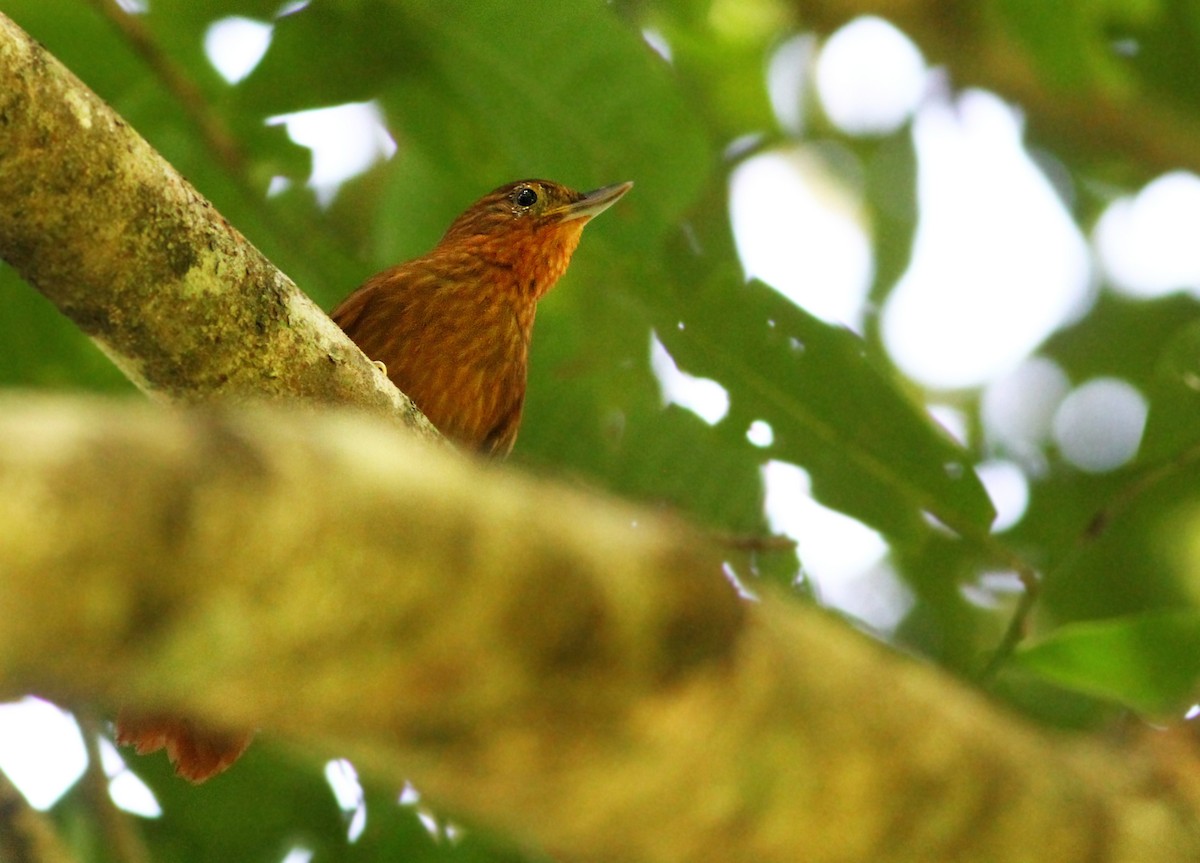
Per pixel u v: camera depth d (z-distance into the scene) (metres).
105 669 2.63
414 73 10.88
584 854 3.28
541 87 10.52
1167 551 13.10
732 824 3.21
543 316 12.25
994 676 10.07
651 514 3.18
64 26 10.53
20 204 6.30
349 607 2.73
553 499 2.98
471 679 2.89
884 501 11.05
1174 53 15.67
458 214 12.07
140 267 6.55
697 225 14.41
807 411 10.91
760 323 10.75
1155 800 3.61
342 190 14.03
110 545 2.54
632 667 3.00
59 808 10.15
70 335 11.05
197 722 7.27
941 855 3.36
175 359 6.79
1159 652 7.48
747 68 16.53
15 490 2.48
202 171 11.17
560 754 3.05
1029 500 14.08
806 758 3.20
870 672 3.31
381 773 3.37
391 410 7.22
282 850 10.62
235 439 2.67
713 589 3.08
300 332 6.97
